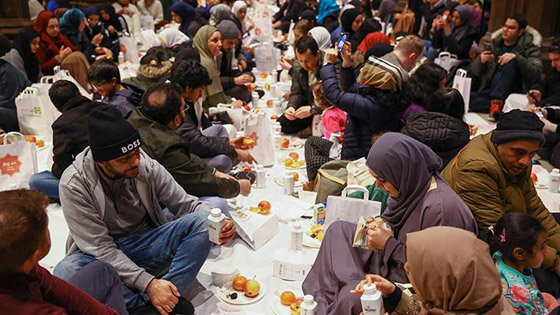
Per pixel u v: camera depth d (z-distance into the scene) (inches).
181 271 117.2
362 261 115.8
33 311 71.3
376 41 245.1
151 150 140.3
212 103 243.4
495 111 263.9
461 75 238.8
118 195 114.9
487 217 121.0
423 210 106.7
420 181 108.2
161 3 474.3
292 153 202.7
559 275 124.2
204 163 146.5
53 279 84.1
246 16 437.4
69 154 150.3
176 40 331.9
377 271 113.7
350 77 180.7
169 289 110.3
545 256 122.4
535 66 260.7
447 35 315.3
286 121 222.8
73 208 109.8
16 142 167.6
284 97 248.2
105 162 108.3
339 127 195.8
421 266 76.4
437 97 145.9
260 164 193.2
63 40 303.7
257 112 192.9
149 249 118.4
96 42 321.1
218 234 115.3
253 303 122.8
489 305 74.2
